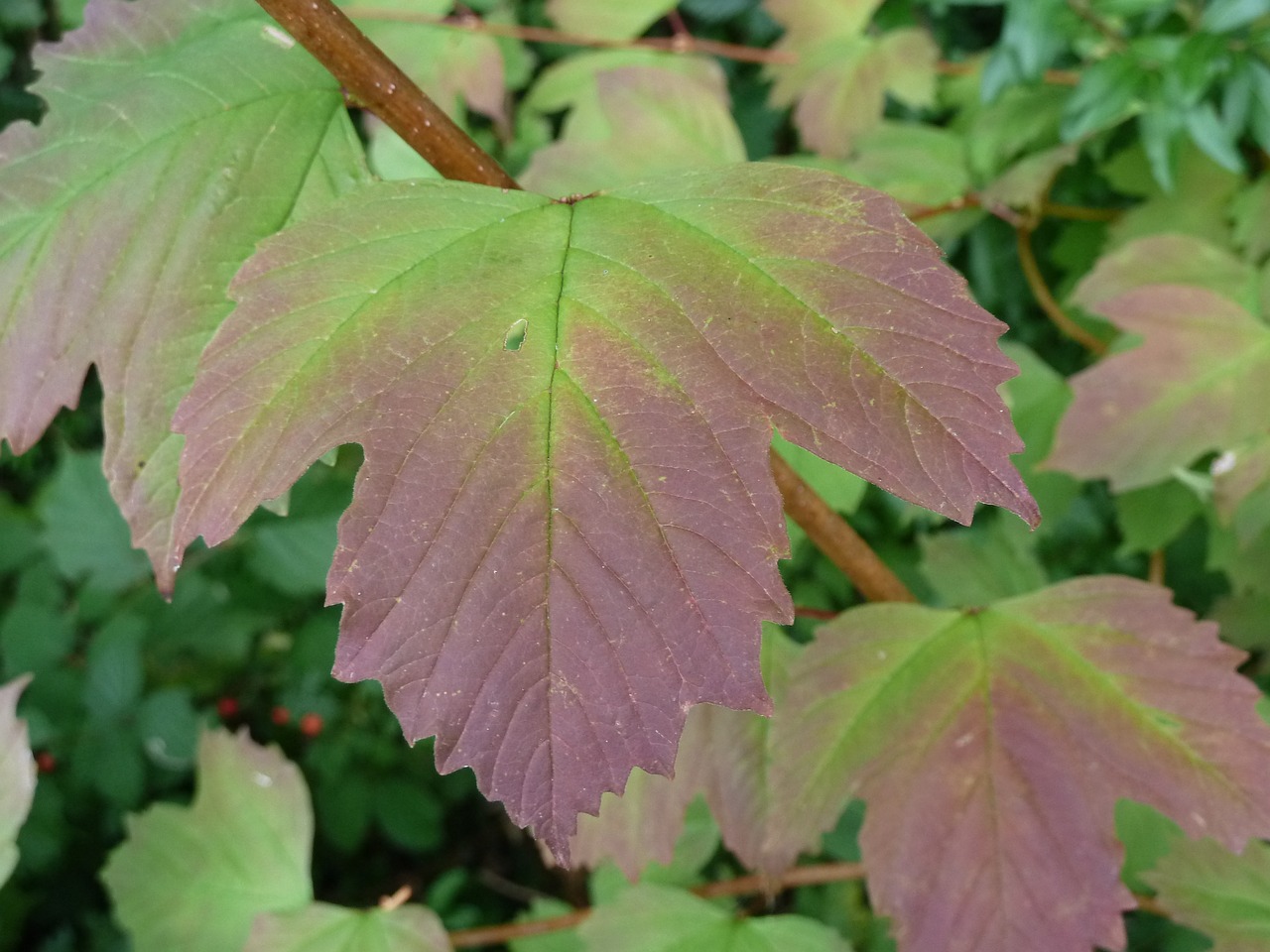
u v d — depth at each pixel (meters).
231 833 0.28
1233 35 0.27
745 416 0.13
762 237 0.14
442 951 0.25
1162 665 0.20
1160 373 0.25
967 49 0.44
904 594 0.21
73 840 0.46
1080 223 0.35
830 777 0.20
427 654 0.13
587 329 0.13
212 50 0.17
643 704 0.12
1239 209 0.30
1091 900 0.19
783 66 0.35
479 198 0.15
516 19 0.42
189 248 0.17
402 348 0.13
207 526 0.13
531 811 0.12
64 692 0.42
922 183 0.32
